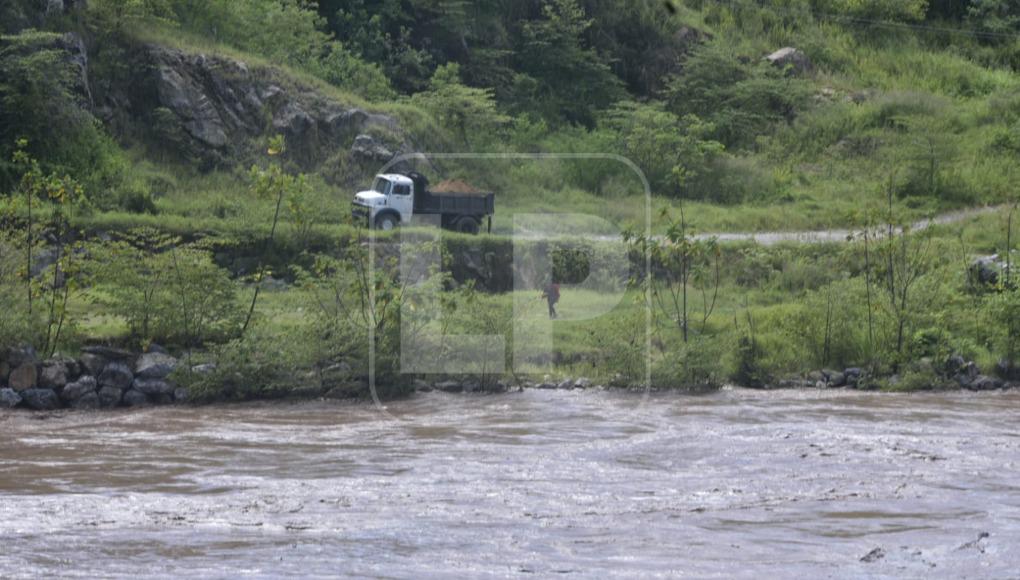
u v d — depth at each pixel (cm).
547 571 3341
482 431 5953
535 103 19600
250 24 16388
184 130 13950
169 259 7444
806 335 8462
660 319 8419
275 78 14825
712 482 4625
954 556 3541
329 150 14588
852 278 9775
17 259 7488
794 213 14250
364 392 7025
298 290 7975
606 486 4547
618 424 6191
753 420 6450
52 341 7012
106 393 6781
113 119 13725
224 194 13100
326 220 10900
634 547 3612
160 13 15200
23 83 12281
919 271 9806
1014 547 3647
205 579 3238
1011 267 9544
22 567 3331
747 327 8569
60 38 13300
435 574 3300
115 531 3762
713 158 15862
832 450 5338
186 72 14250
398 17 19988
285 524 3869
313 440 5703
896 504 4247
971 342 8450
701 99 19275
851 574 3344
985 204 15338
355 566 3375
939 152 16175
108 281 7369
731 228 13350
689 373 7638
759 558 3503
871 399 7481
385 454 5303
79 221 9544
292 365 7038
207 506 4172
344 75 16750
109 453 5341
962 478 4728
